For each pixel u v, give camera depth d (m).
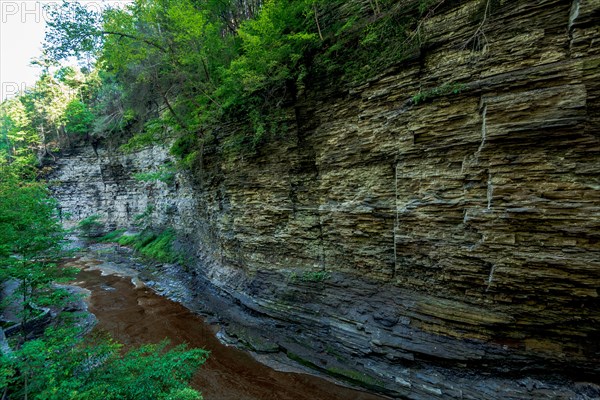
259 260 16.48
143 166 36.66
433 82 9.55
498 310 9.02
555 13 7.54
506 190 8.24
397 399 10.07
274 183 15.41
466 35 8.91
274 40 13.33
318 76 13.06
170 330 15.90
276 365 12.47
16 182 15.59
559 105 7.33
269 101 15.06
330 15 12.98
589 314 7.75
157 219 34.22
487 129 8.25
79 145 43.75
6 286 19.84
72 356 7.84
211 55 18.61
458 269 9.49
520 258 8.22
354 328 12.00
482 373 9.30
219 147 19.03
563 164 7.52
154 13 16.56
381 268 11.80
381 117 10.95
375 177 11.56
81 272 28.19
